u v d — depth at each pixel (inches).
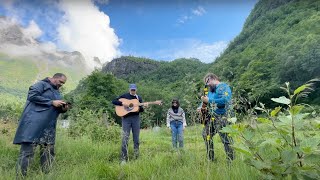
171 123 313.6
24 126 180.7
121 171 170.7
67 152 232.1
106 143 305.4
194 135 187.2
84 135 354.3
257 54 3011.8
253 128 107.1
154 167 168.7
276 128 99.3
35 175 150.2
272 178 96.5
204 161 148.9
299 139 100.1
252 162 98.1
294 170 93.2
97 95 2271.2
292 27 4163.4
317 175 91.7
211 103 169.8
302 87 91.6
